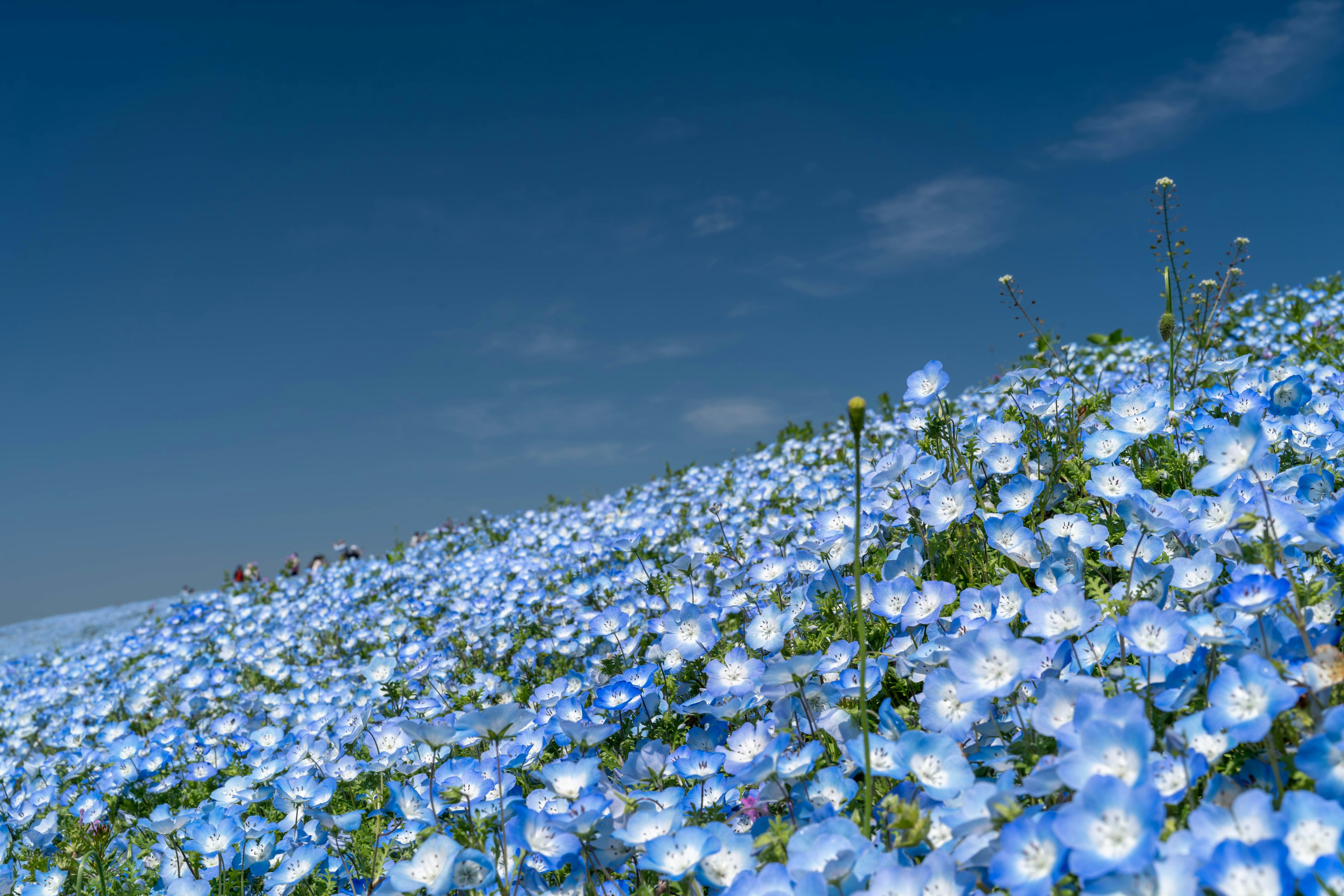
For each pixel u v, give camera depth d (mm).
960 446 5195
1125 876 1763
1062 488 4492
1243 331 11219
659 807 2758
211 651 12367
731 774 3078
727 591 5082
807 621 4250
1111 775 1896
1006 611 3160
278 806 4512
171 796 5629
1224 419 4996
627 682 3900
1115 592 3020
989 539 3889
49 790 6000
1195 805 2139
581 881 2762
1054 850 1879
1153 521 3152
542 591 7742
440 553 15383
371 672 6254
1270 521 2656
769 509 8703
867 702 3482
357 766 4113
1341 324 9977
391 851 3381
